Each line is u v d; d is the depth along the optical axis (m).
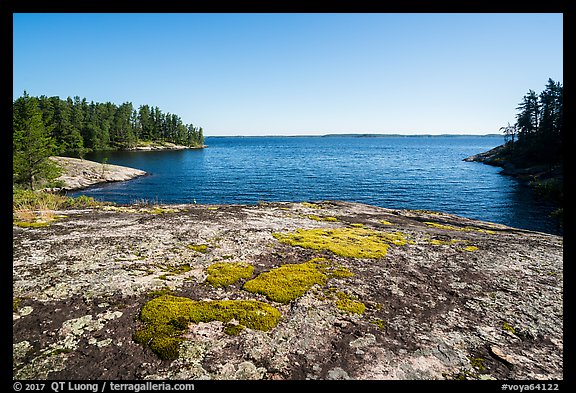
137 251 9.34
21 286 6.69
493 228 20.00
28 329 5.33
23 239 9.95
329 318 6.34
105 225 12.40
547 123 68.81
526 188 50.97
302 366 4.94
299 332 5.79
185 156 118.50
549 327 6.51
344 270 8.86
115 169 61.41
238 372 4.71
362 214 20.48
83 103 134.38
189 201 41.31
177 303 6.33
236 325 5.79
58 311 5.90
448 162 100.62
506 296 7.92
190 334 5.44
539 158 65.06
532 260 11.00
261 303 6.64
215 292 7.11
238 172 73.44
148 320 5.74
